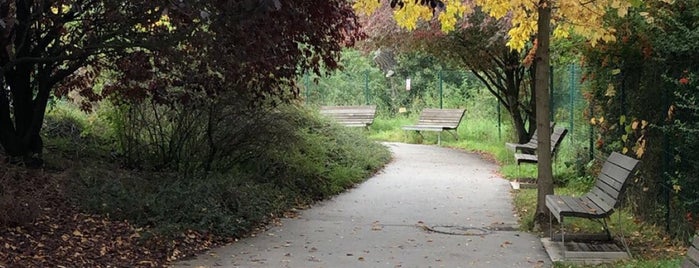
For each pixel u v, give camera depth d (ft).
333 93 93.76
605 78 32.19
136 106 33.40
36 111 30.09
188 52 27.20
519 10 32.42
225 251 24.63
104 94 31.27
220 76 32.89
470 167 50.37
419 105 90.63
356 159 46.62
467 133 73.56
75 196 26.78
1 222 22.27
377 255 24.25
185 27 25.04
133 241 24.03
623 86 30.14
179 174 32.12
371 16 48.78
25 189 26.18
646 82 27.66
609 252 23.53
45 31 28.32
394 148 63.67
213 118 33.68
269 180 35.96
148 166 33.53
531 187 39.68
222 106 33.06
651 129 27.37
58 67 32.73
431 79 96.02
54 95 36.60
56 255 21.27
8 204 22.68
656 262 22.12
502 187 40.40
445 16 33.73
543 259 23.72
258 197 31.55
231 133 34.27
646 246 24.86
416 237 27.30
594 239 25.89
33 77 31.94
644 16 26.05
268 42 25.57
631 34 27.43
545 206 28.50
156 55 27.45
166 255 23.44
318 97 82.84
